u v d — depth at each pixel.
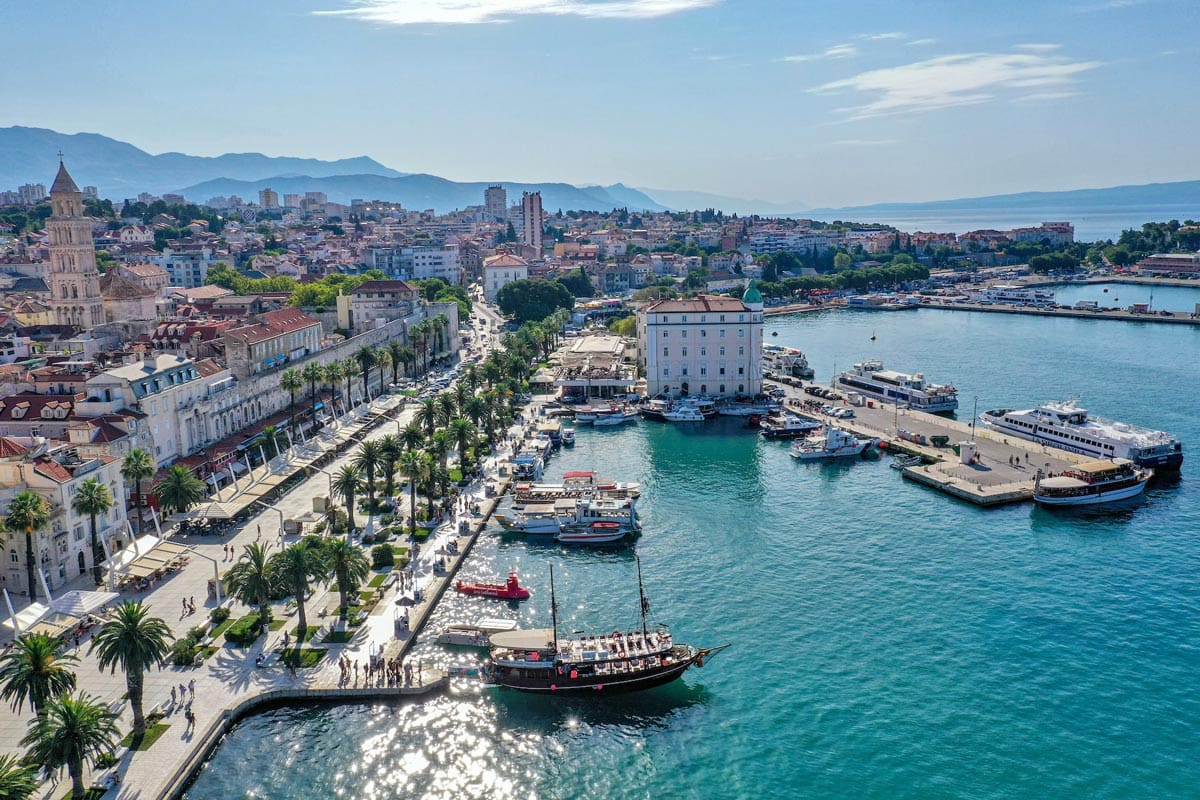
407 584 144.88
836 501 187.12
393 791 98.62
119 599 135.50
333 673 118.12
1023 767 100.44
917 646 126.00
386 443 180.38
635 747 106.06
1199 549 158.62
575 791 98.69
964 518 175.88
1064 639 127.25
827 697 114.50
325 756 104.06
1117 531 168.00
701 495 192.00
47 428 174.62
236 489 180.50
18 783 80.56
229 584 127.56
